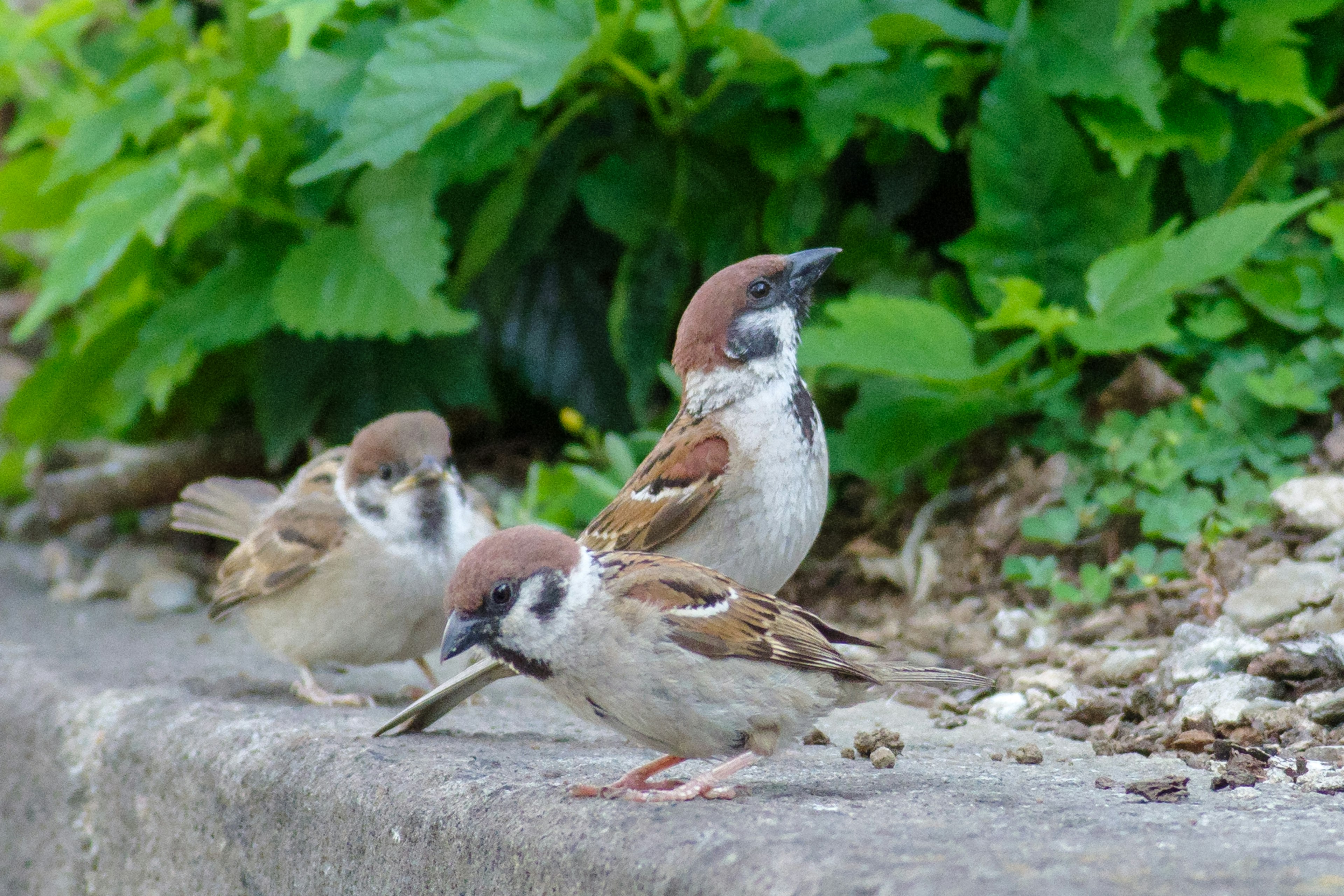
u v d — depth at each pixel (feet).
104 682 30.76
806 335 33.78
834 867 15.17
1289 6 35.22
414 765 21.93
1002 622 30.89
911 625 31.91
